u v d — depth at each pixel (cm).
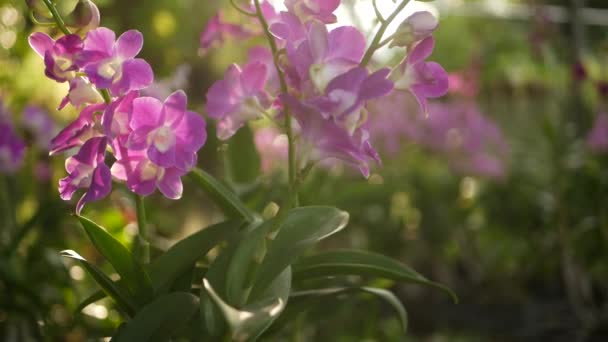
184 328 118
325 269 118
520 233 404
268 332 122
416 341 352
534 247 382
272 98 110
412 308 386
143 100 105
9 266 165
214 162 175
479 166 421
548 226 364
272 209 152
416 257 410
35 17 111
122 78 105
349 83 102
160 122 105
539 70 473
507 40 565
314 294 121
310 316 160
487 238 423
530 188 413
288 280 112
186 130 106
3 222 200
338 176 242
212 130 151
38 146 222
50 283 191
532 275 407
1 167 192
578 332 345
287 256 109
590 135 353
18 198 222
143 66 106
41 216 168
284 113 110
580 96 407
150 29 308
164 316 110
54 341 182
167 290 114
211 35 122
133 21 311
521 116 476
